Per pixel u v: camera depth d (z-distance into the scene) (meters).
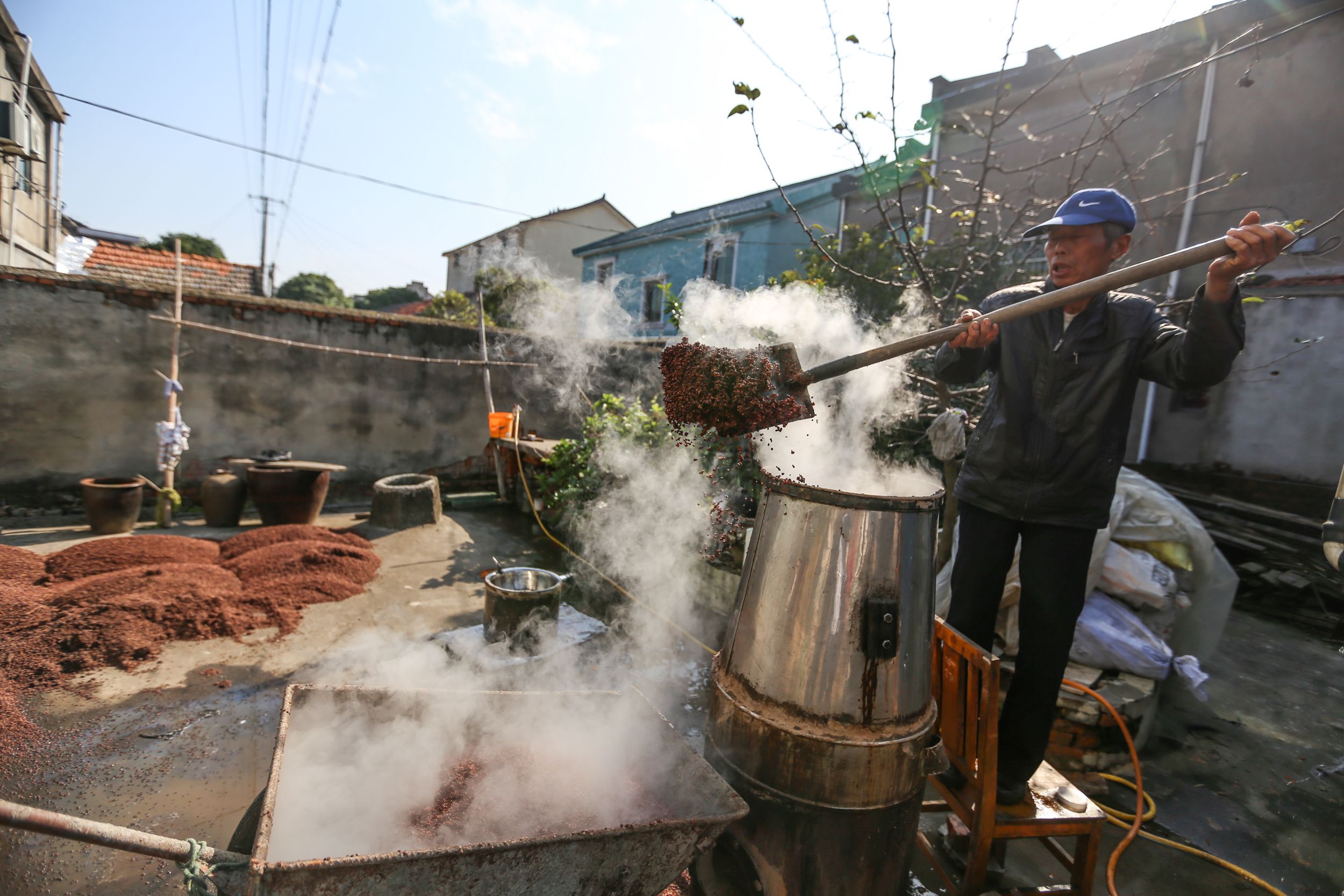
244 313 6.27
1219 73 6.06
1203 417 6.29
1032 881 2.11
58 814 1.08
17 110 8.18
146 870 1.90
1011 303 2.09
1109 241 1.94
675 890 1.94
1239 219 6.01
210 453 6.22
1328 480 5.57
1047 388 1.97
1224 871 2.23
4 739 2.44
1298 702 3.51
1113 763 2.74
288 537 4.92
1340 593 4.67
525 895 1.30
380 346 6.96
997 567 2.11
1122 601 3.18
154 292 5.81
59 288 5.49
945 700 2.02
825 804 1.55
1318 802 2.64
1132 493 3.31
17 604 3.28
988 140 3.99
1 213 8.56
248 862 1.26
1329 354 5.56
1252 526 5.46
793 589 1.61
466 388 7.48
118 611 3.34
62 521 5.36
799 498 1.64
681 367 1.75
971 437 2.24
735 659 1.73
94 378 5.68
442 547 5.34
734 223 11.88
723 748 1.72
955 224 7.53
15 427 5.41
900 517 1.58
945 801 2.21
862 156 3.45
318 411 6.70
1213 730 3.18
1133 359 1.90
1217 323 1.60
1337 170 5.51
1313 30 5.54
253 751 2.53
